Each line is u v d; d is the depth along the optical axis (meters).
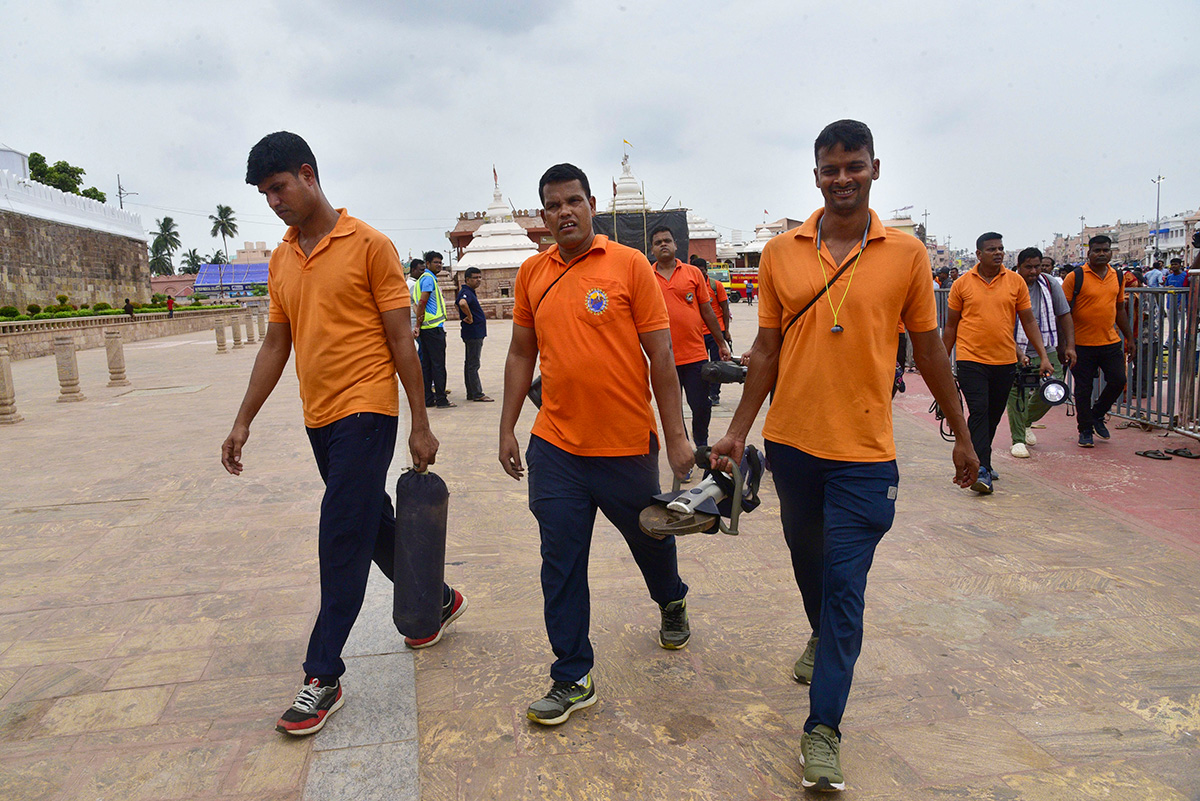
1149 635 3.36
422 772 2.53
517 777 2.50
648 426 2.89
